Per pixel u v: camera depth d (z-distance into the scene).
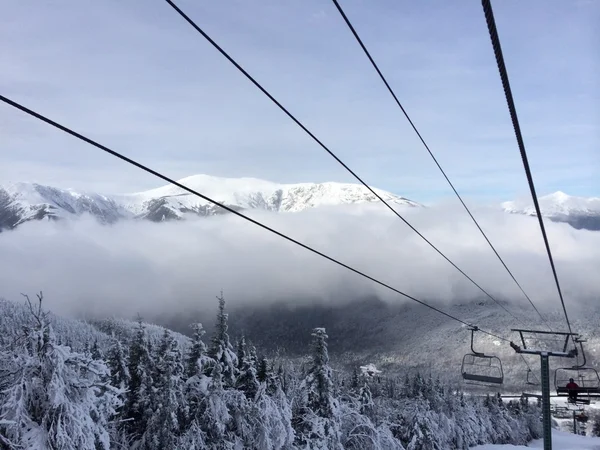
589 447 86.31
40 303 22.81
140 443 33.97
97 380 23.97
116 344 38.22
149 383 37.06
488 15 6.52
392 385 92.81
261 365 44.25
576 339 27.23
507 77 7.61
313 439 39.81
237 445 36.19
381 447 44.50
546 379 23.70
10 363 22.11
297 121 10.45
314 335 42.78
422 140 16.02
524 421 117.81
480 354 33.94
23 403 21.30
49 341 22.28
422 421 59.59
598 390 31.72
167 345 39.03
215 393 35.75
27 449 20.59
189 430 34.59
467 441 80.62
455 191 22.28
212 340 39.56
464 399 96.00
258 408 36.75
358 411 46.47
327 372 42.16
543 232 13.95
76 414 21.80
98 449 24.31
